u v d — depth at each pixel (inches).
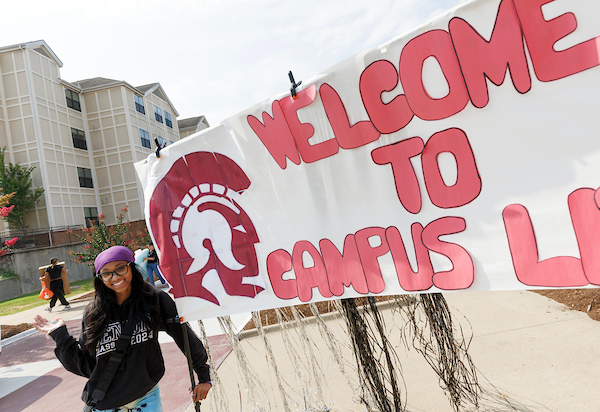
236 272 96.9
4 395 200.4
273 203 91.3
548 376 110.0
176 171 103.0
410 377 125.7
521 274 63.0
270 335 200.1
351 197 80.7
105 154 1066.7
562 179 58.5
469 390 94.7
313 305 117.3
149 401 77.7
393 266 76.9
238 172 95.1
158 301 83.0
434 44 66.6
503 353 129.6
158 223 105.5
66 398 179.8
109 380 73.7
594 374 106.3
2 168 852.0
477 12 62.0
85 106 1069.1
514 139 61.7
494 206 64.7
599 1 53.2
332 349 116.3
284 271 91.4
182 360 199.2
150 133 1189.1
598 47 53.8
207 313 100.0
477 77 63.5
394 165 74.4
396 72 71.2
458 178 67.7
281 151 88.4
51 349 278.1
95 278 79.0
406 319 175.6
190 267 101.7
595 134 55.4
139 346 76.7
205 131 98.2
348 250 82.3
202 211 100.2
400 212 74.9
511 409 97.6
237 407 133.0
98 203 1056.2
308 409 118.0
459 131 66.6
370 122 75.8
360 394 110.7
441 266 71.0
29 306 553.3
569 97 56.7
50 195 905.5
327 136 81.6
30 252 802.8
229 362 179.8
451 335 92.9
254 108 90.3
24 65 898.1
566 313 151.9
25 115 899.4
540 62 58.2
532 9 57.9
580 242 57.7
